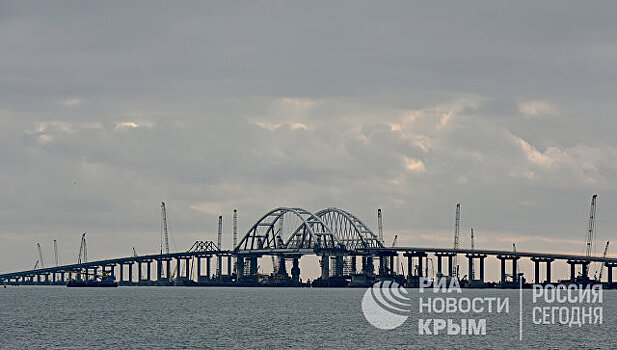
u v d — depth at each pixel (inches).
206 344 6697.8
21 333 7662.4
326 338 7145.7
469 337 7313.0
